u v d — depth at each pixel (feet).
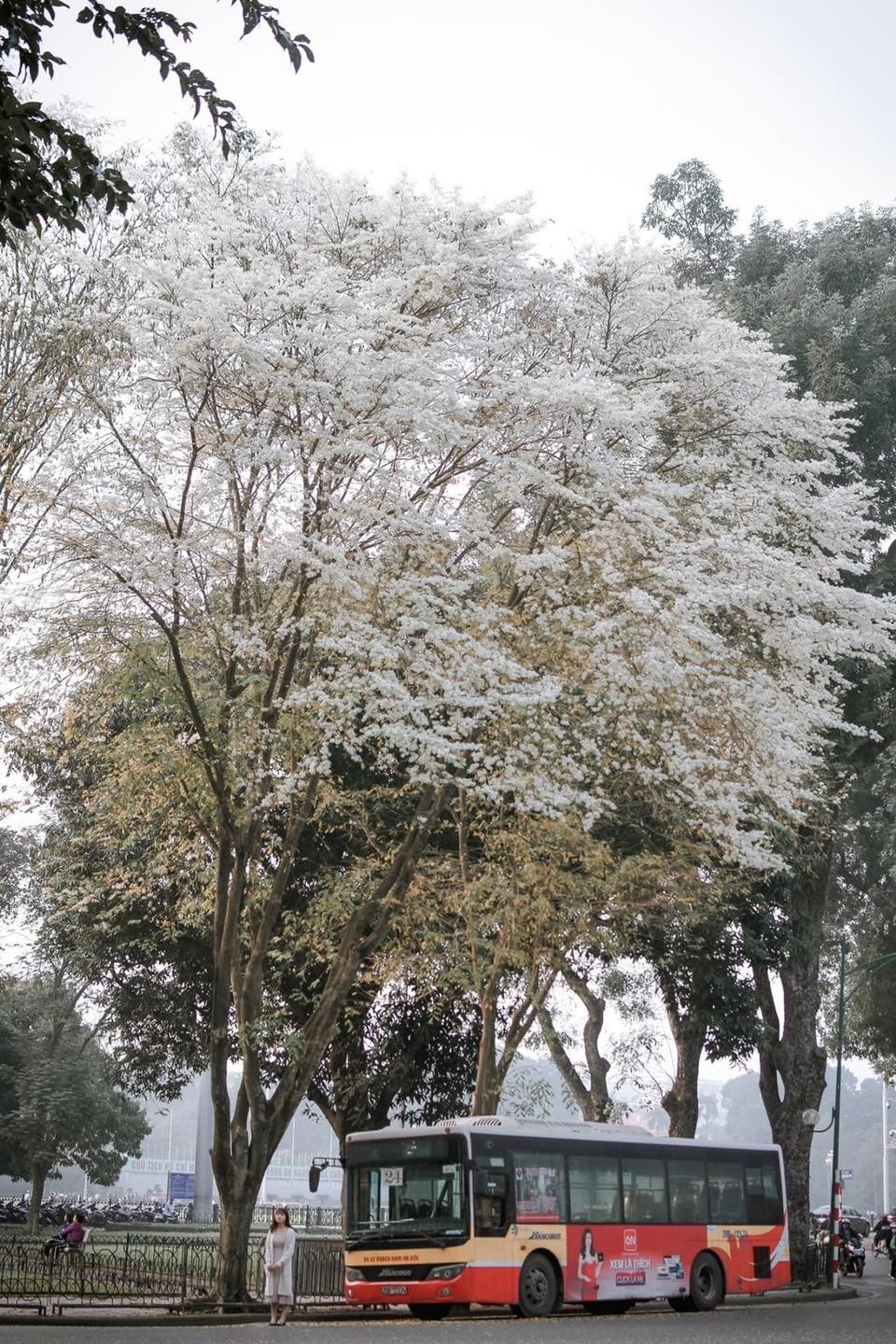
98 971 121.29
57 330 76.84
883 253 134.31
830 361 119.85
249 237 72.02
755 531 81.10
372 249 77.77
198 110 34.32
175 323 70.44
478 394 75.66
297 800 82.02
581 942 98.37
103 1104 222.89
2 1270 88.17
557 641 73.92
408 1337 58.80
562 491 72.90
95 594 73.77
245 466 69.87
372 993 102.83
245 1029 76.89
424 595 69.05
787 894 117.50
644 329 82.12
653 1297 87.92
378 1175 80.79
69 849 112.57
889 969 167.94
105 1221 237.04
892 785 144.36
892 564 120.16
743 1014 118.62
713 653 73.26
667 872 94.68
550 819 83.05
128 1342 53.16
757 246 137.80
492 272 77.61
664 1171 90.89
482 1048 93.86
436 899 94.12
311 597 72.64
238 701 74.79
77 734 83.10
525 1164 81.61
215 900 87.04
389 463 75.10
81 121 81.05
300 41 33.19
